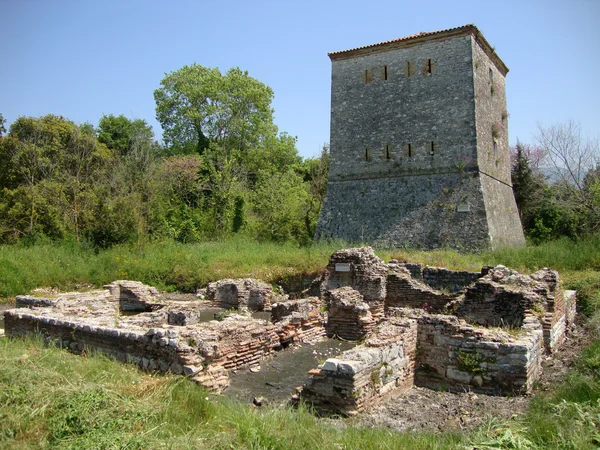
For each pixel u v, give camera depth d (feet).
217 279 79.41
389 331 30.63
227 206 134.10
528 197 130.72
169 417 21.13
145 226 112.98
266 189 139.74
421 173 98.07
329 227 105.60
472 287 43.73
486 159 97.71
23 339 38.83
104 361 29.99
